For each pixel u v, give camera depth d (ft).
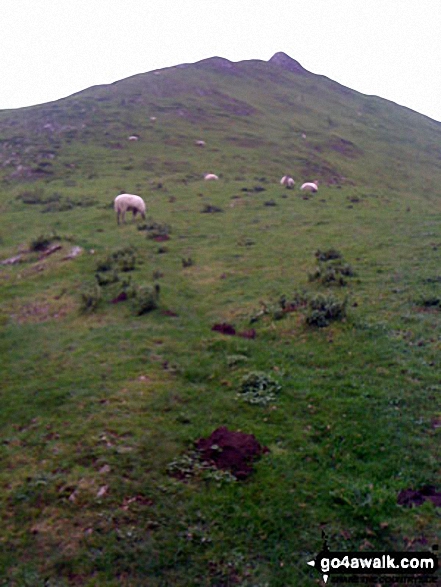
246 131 231.30
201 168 163.94
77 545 23.41
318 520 23.27
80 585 21.58
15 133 201.46
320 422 30.68
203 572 21.52
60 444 30.91
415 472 25.86
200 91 292.81
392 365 36.81
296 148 217.36
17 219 104.63
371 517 23.04
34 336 49.88
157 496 25.58
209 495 25.23
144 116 233.55
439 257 62.90
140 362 41.16
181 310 53.26
